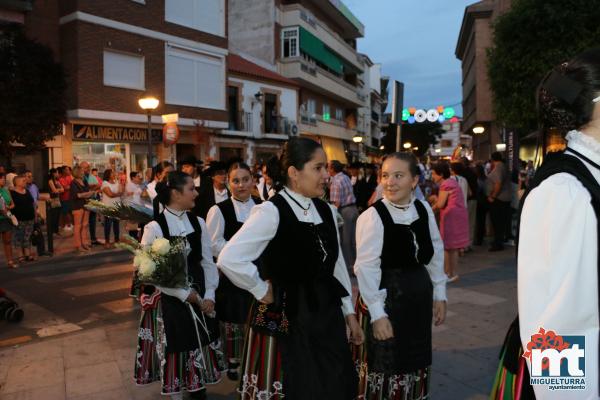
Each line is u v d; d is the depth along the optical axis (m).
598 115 1.31
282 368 2.21
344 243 7.77
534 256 1.27
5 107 12.86
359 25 39.56
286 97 25.61
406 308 2.68
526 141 18.88
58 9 15.81
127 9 16.66
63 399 3.57
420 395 2.77
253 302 2.38
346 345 2.29
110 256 9.67
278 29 27.56
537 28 17.67
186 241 3.30
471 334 4.69
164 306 3.21
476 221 10.13
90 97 15.72
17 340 4.90
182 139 19.53
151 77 17.53
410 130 52.38
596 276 1.17
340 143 35.94
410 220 2.76
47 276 7.92
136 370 3.34
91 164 16.42
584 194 1.21
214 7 20.02
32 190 11.28
